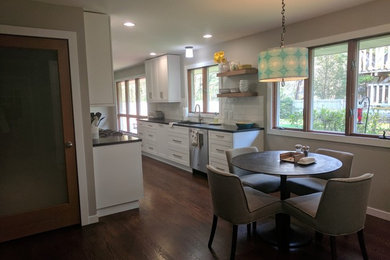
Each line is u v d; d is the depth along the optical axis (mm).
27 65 2668
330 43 3316
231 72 4383
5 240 2695
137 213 3307
